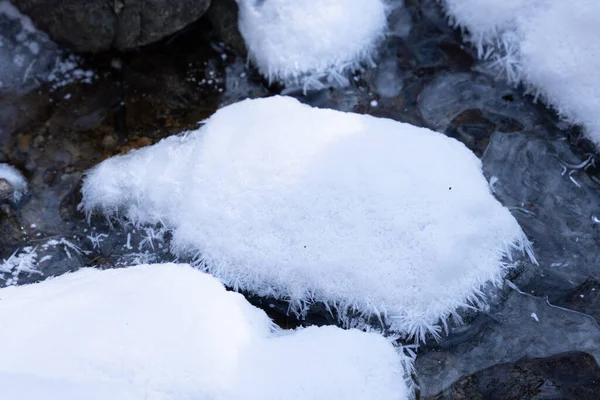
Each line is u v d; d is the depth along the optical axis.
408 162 1.40
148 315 1.18
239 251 1.38
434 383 1.34
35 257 1.51
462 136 1.65
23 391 1.08
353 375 1.18
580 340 1.39
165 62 1.76
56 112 1.70
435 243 1.33
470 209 1.38
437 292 1.34
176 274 1.28
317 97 1.71
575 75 1.58
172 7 1.64
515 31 1.69
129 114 1.70
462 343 1.38
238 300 1.27
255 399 1.11
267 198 1.38
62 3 1.62
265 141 1.44
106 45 1.73
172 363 1.12
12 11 1.72
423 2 1.82
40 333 1.15
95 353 1.12
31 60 1.73
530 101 1.69
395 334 1.36
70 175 1.61
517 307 1.41
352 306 1.36
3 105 1.69
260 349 1.18
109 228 1.53
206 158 1.46
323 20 1.63
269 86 1.73
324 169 1.39
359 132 1.45
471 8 1.72
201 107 1.71
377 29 1.73
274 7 1.64
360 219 1.35
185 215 1.44
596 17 1.55
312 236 1.35
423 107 1.70
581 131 1.62
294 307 1.40
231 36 1.74
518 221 1.52
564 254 1.49
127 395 1.09
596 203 1.55
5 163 1.62
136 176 1.53
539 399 1.32
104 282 1.28
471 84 1.72
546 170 1.59
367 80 1.73
